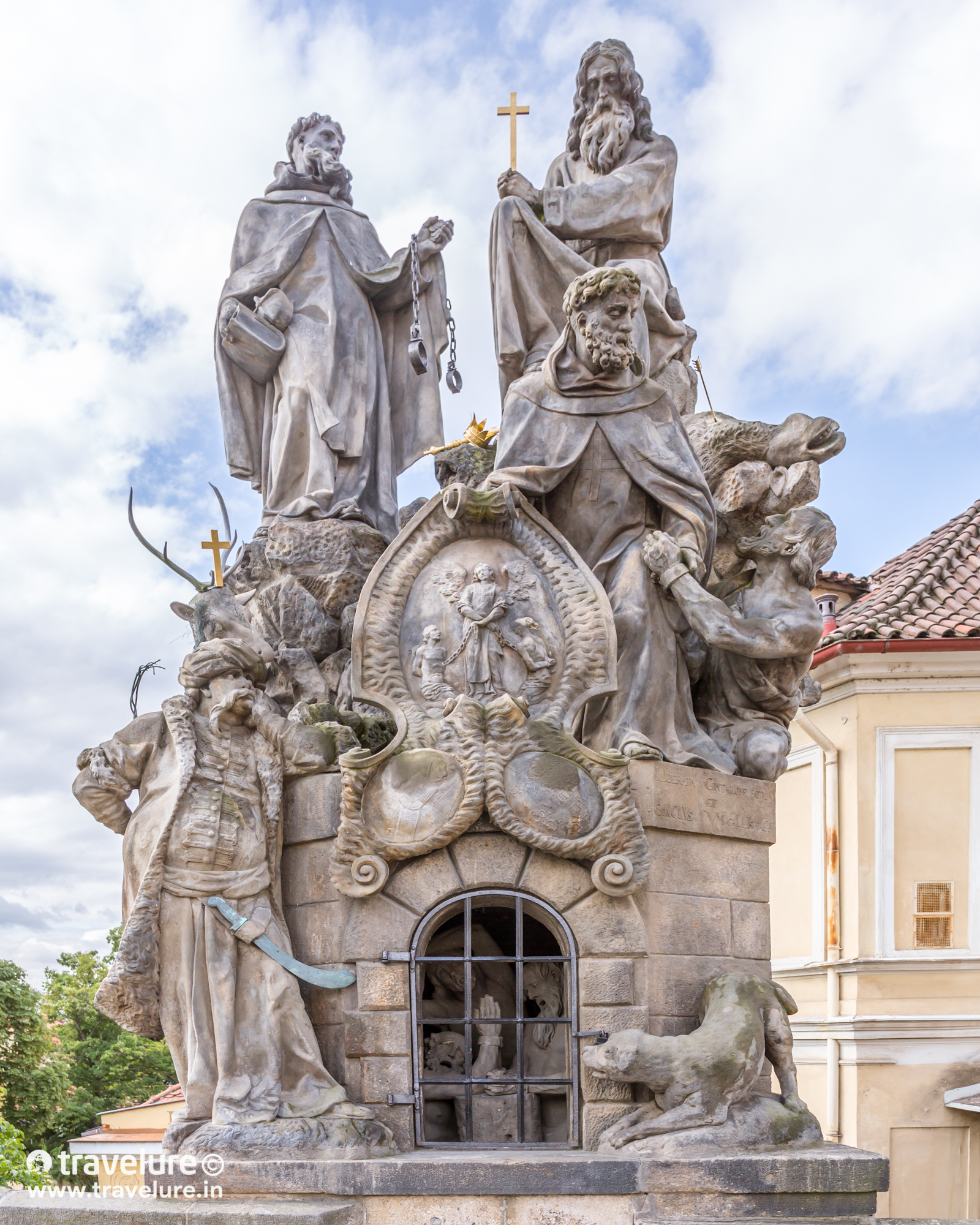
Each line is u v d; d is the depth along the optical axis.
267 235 11.32
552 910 8.05
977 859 17.89
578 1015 7.93
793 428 10.33
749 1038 7.75
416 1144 7.82
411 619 8.91
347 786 8.09
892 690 18.25
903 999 17.52
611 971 7.95
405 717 8.58
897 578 20.19
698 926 8.48
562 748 8.20
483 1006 8.41
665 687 9.06
